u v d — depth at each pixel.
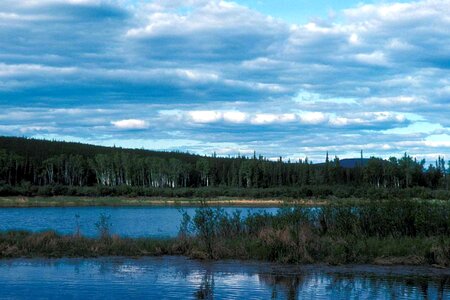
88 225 44.34
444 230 21.92
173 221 50.59
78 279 15.99
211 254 20.11
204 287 14.96
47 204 92.94
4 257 20.02
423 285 15.30
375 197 24.42
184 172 159.12
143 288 14.73
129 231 37.78
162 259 19.98
